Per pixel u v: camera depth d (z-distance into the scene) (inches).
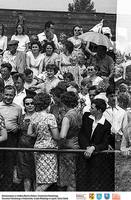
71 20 288.7
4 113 270.1
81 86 285.6
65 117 250.2
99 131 253.9
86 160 249.1
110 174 258.8
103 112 270.2
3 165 247.9
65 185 247.6
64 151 241.8
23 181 250.8
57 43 288.5
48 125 243.9
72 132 251.4
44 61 287.3
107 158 257.0
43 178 242.5
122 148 276.7
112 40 289.0
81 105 281.6
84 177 250.5
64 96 258.7
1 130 249.6
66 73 286.8
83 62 288.2
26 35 288.4
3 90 277.1
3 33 287.4
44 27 288.2
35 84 284.8
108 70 287.7
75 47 288.7
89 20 288.8
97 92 284.0
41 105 246.1
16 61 287.1
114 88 285.6
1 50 287.4
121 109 281.0
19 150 240.1
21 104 277.3
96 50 288.2
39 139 245.0
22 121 271.0
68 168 246.7
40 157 243.0
